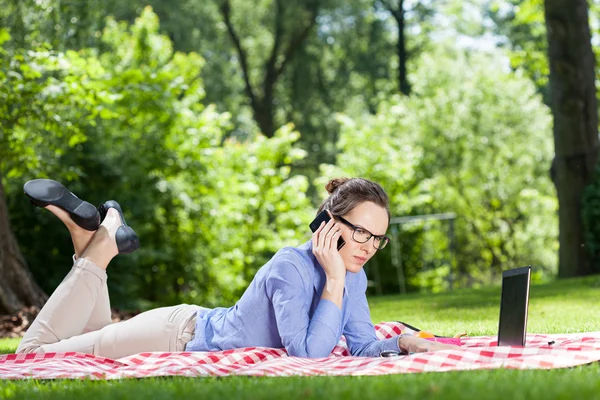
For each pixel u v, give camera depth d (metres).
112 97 12.90
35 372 3.75
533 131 25.92
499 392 2.54
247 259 20.45
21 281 11.48
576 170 17.27
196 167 18.50
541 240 26.39
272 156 21.30
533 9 21.78
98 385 3.36
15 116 12.16
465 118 25.86
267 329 4.21
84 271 4.36
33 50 12.27
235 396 2.79
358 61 37.59
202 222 18.98
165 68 19.98
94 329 4.49
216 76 32.84
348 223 4.15
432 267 22.09
